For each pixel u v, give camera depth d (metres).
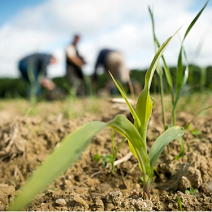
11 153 1.64
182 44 1.27
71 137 0.64
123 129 0.86
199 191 1.21
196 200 1.10
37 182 0.54
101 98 5.26
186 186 1.20
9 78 14.40
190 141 1.67
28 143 1.77
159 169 1.41
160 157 1.52
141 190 1.27
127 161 1.49
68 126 2.02
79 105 3.82
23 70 6.16
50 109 3.70
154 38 1.35
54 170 0.57
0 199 1.14
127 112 1.96
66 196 1.17
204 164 1.34
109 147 1.70
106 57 6.72
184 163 1.40
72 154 0.60
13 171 1.58
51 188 1.32
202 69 2.48
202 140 1.66
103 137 1.80
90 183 1.38
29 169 1.59
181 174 1.29
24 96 13.59
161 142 1.06
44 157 1.66
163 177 1.36
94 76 7.27
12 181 1.46
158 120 2.18
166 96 2.80
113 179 1.40
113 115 2.38
